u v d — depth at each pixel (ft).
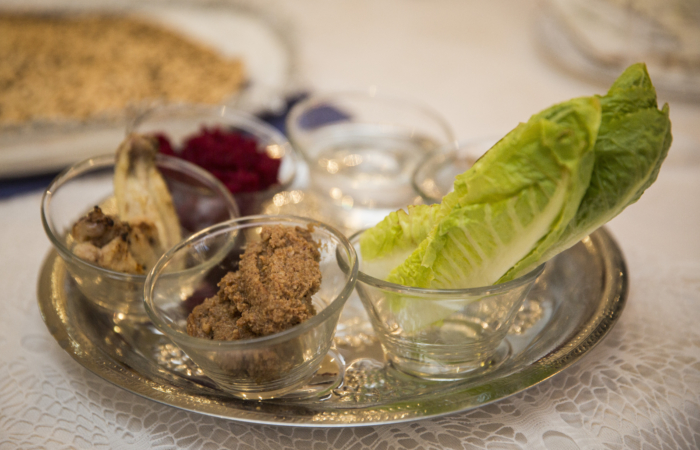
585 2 2.13
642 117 0.94
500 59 2.19
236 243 1.13
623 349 1.13
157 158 1.32
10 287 1.26
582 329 1.08
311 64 2.15
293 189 1.53
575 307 1.15
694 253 1.34
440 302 1.00
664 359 1.11
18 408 1.05
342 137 1.69
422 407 0.98
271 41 2.24
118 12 2.42
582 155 0.90
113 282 1.11
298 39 2.28
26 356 1.13
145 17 2.38
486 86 2.01
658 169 0.98
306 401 1.02
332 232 1.09
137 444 1.01
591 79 2.03
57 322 1.11
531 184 0.92
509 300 1.03
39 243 1.37
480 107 1.89
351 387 1.06
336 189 1.50
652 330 1.16
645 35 2.00
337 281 1.07
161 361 1.11
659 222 1.43
